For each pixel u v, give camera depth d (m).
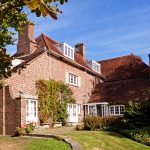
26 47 27.58
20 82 22.25
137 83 34.34
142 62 37.47
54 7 3.10
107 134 18.67
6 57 5.11
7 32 5.76
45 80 25.17
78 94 31.31
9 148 13.37
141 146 16.91
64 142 14.64
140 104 22.53
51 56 26.98
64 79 28.81
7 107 19.95
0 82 7.20
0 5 3.73
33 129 19.03
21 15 5.14
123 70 37.94
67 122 27.70
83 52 37.91
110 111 32.81
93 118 22.22
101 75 37.16
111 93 34.19
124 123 21.22
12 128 19.42
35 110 22.34
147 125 21.05
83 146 14.21
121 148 15.84
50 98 25.41
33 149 12.82
